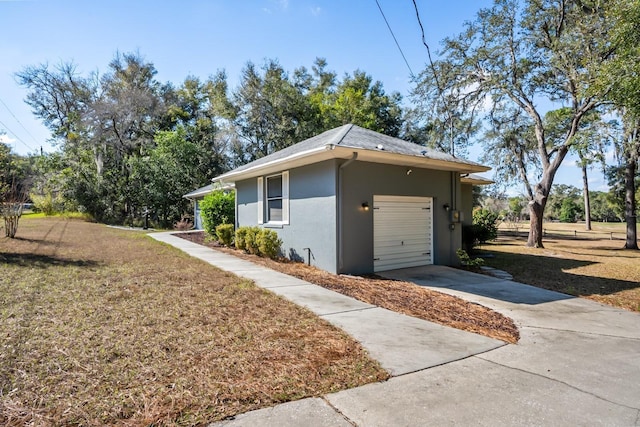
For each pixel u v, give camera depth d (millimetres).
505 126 16828
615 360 3635
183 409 2412
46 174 27281
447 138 17281
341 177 7934
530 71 14656
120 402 2463
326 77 36156
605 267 10242
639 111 7262
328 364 3223
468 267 9516
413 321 4723
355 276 7898
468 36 15094
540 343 4129
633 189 15852
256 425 2271
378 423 2336
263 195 11016
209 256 9906
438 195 9703
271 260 9492
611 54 10320
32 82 29000
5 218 11453
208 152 28516
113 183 26844
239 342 3656
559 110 14773
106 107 26594
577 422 2436
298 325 4289
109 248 10523
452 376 3100
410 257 9234
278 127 28203
